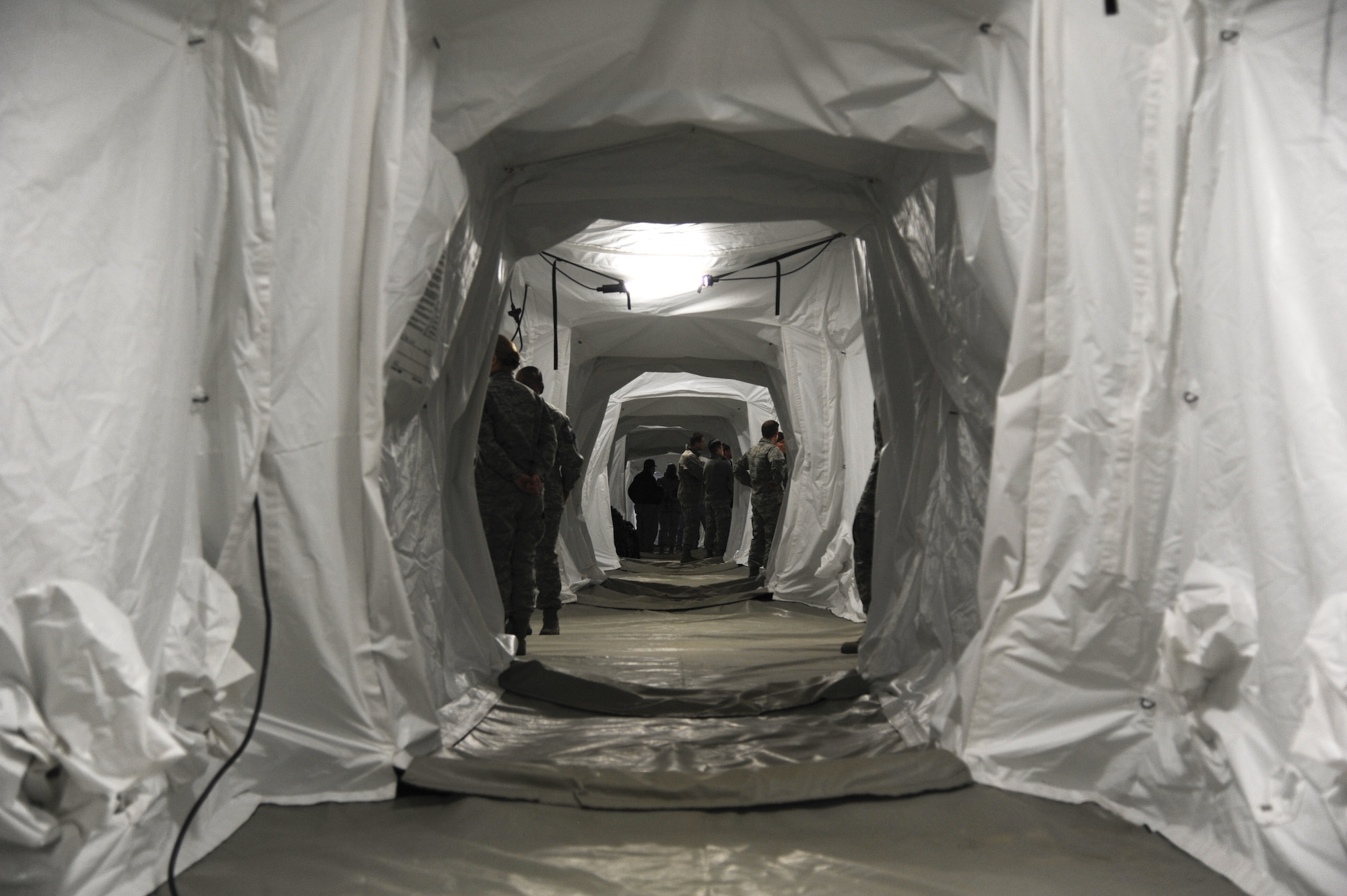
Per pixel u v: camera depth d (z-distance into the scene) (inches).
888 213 148.6
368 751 94.5
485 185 140.2
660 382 525.0
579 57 111.9
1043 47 90.3
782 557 329.7
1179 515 86.9
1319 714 63.3
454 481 171.3
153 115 75.5
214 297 83.0
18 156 65.0
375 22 93.6
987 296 107.3
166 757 61.1
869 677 154.4
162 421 75.4
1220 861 74.9
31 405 65.0
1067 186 90.8
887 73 108.9
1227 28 81.7
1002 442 93.0
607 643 226.1
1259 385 76.2
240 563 90.8
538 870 75.1
